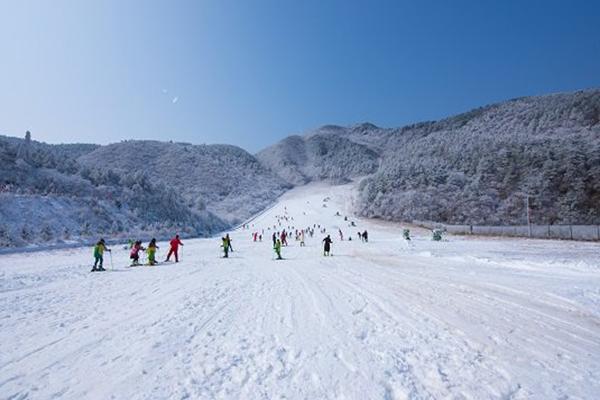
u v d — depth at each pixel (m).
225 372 4.21
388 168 109.06
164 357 4.75
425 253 22.38
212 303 8.29
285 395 3.60
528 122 150.88
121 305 8.30
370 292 9.34
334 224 79.94
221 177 169.25
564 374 4.05
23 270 17.27
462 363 4.41
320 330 5.91
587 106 133.62
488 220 73.69
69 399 3.60
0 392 3.77
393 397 3.56
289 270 15.09
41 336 5.84
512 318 6.53
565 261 15.96
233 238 60.69
